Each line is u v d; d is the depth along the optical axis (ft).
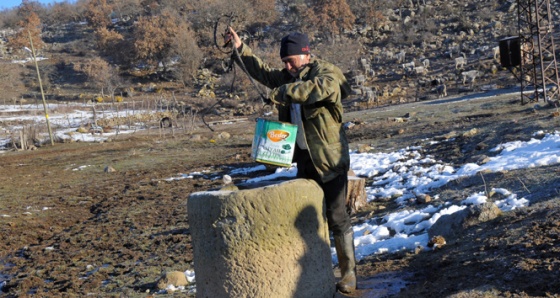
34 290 31.40
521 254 18.89
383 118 94.73
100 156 93.45
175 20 261.65
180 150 93.50
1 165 90.89
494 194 30.81
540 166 35.14
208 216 16.16
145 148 99.66
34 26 306.55
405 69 183.52
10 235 46.19
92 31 321.93
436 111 91.76
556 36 176.24
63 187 67.92
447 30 226.58
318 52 214.28
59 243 42.14
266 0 272.92
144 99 199.41
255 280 15.87
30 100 209.77
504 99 92.58
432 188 37.65
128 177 71.36
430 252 23.20
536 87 81.05
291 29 262.26
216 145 96.89
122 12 332.39
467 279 18.11
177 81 225.15
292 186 16.20
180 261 32.04
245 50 18.25
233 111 167.22
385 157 55.01
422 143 59.21
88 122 149.38
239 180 59.82
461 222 25.26
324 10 242.17
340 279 19.04
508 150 43.27
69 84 234.58
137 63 247.50
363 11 254.06
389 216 32.14
